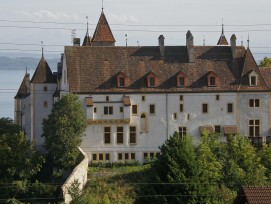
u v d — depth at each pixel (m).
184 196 198.00
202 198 199.00
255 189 147.25
